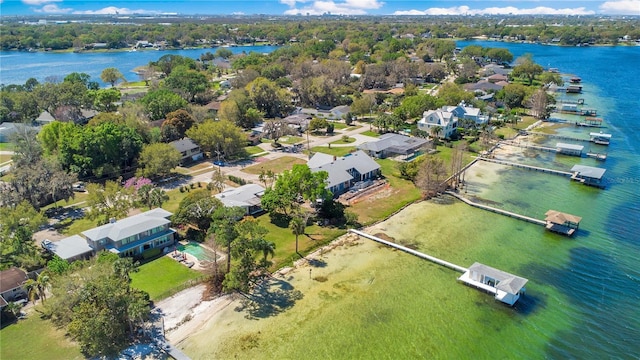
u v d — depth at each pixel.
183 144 103.25
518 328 47.69
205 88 163.12
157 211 68.94
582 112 141.00
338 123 140.00
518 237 67.12
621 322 48.81
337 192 84.19
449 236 67.62
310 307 51.00
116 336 44.44
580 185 86.88
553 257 61.56
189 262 60.28
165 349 44.38
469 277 55.75
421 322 48.41
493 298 52.47
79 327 42.19
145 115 121.75
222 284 53.72
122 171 94.56
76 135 90.44
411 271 58.16
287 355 43.84
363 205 78.75
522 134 122.38
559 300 52.34
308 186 72.31
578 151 103.56
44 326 48.03
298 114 144.50
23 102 133.50
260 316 49.59
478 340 45.94
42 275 51.97
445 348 44.78
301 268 59.09
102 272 46.72
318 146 114.31
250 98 146.50
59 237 67.75
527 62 196.00
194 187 87.19
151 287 54.41
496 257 61.66
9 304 48.75
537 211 75.56
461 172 92.38
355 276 57.16
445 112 119.38
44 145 95.75
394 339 45.94
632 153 105.06
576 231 68.69
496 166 98.38
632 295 53.28
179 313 50.06
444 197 82.31
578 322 48.75
